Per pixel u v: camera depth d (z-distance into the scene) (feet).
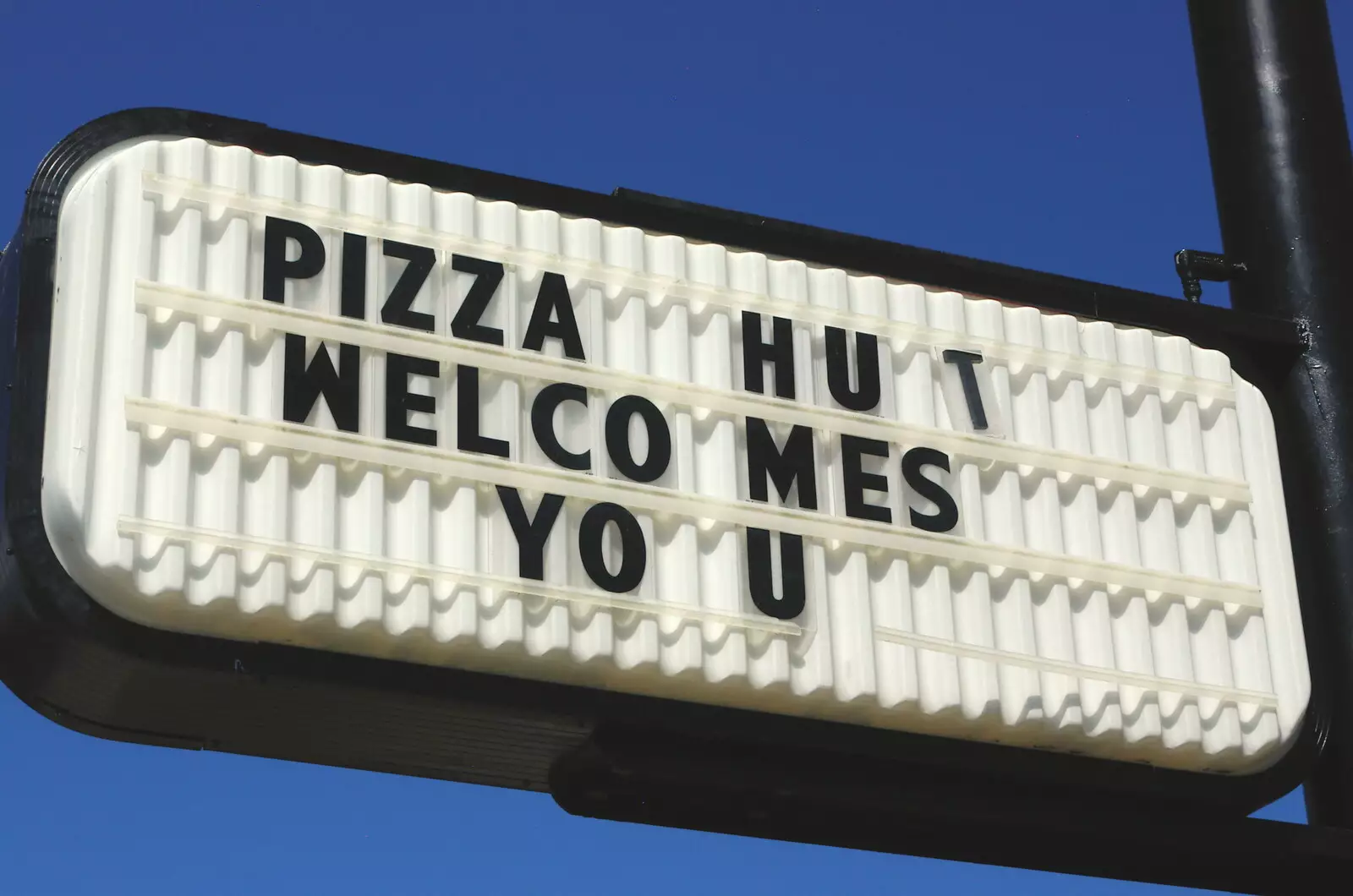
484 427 35.70
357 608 33.60
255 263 34.99
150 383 33.53
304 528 33.73
